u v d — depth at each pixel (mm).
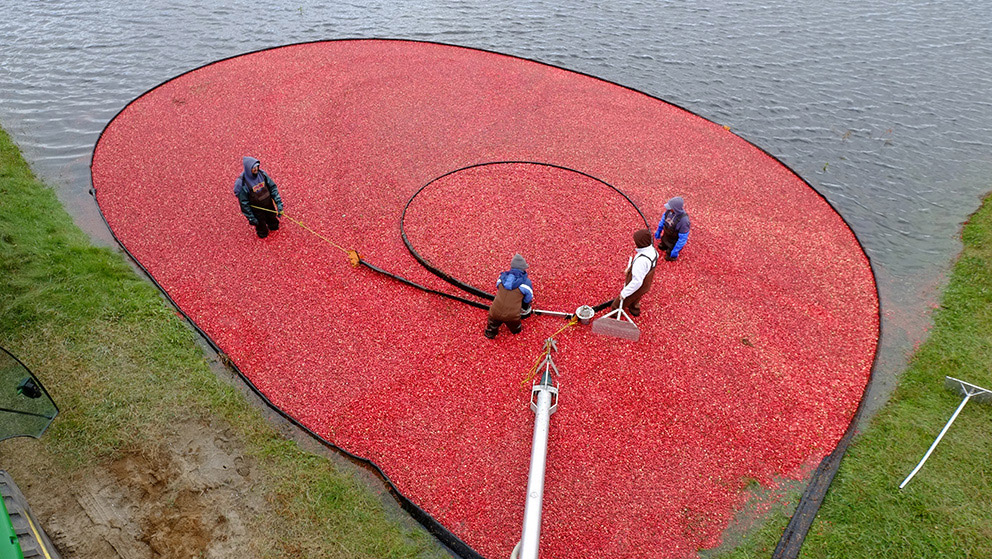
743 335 9797
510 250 11156
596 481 7695
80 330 9391
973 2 24828
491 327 9344
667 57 20156
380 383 8852
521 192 12727
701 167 14234
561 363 9133
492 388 8773
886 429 8492
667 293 10477
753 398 8812
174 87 16828
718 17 23297
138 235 11672
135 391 8508
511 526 7230
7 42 19781
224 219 12078
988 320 10336
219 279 10656
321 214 12164
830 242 12125
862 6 24516
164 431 8062
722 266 11188
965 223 13117
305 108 15812
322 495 7434
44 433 7859
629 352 9367
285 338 9562
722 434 8320
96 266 10688
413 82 17328
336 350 9359
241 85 16938
